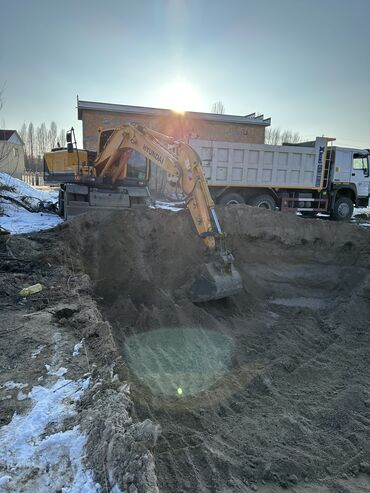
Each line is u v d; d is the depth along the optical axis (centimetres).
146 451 236
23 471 231
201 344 501
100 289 616
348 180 1609
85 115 2262
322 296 770
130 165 1062
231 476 285
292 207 1487
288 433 340
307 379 437
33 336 392
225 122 2545
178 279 675
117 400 287
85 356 359
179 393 388
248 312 646
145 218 734
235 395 396
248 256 816
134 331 515
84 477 226
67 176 1045
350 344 534
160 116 2380
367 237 866
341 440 336
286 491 280
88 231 726
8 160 3328
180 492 266
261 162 1368
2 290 502
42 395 300
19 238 682
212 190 1348
